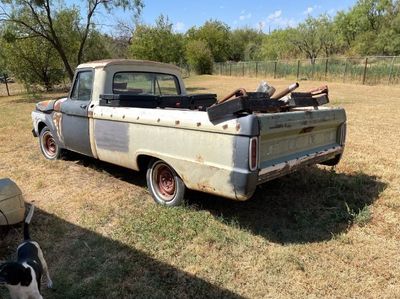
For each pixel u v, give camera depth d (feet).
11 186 13.64
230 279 10.80
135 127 15.42
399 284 10.50
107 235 13.43
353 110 42.16
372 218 14.29
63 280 10.86
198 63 149.59
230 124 11.84
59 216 15.06
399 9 154.71
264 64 122.21
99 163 22.02
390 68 84.07
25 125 36.88
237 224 13.87
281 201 15.80
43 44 83.05
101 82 17.69
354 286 10.41
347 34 167.22
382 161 21.30
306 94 15.12
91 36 89.45
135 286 10.57
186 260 11.75
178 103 17.78
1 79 111.34
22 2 71.61
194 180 13.37
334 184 17.33
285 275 10.93
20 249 9.98
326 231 13.41
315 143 15.16
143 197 16.79
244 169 11.64
